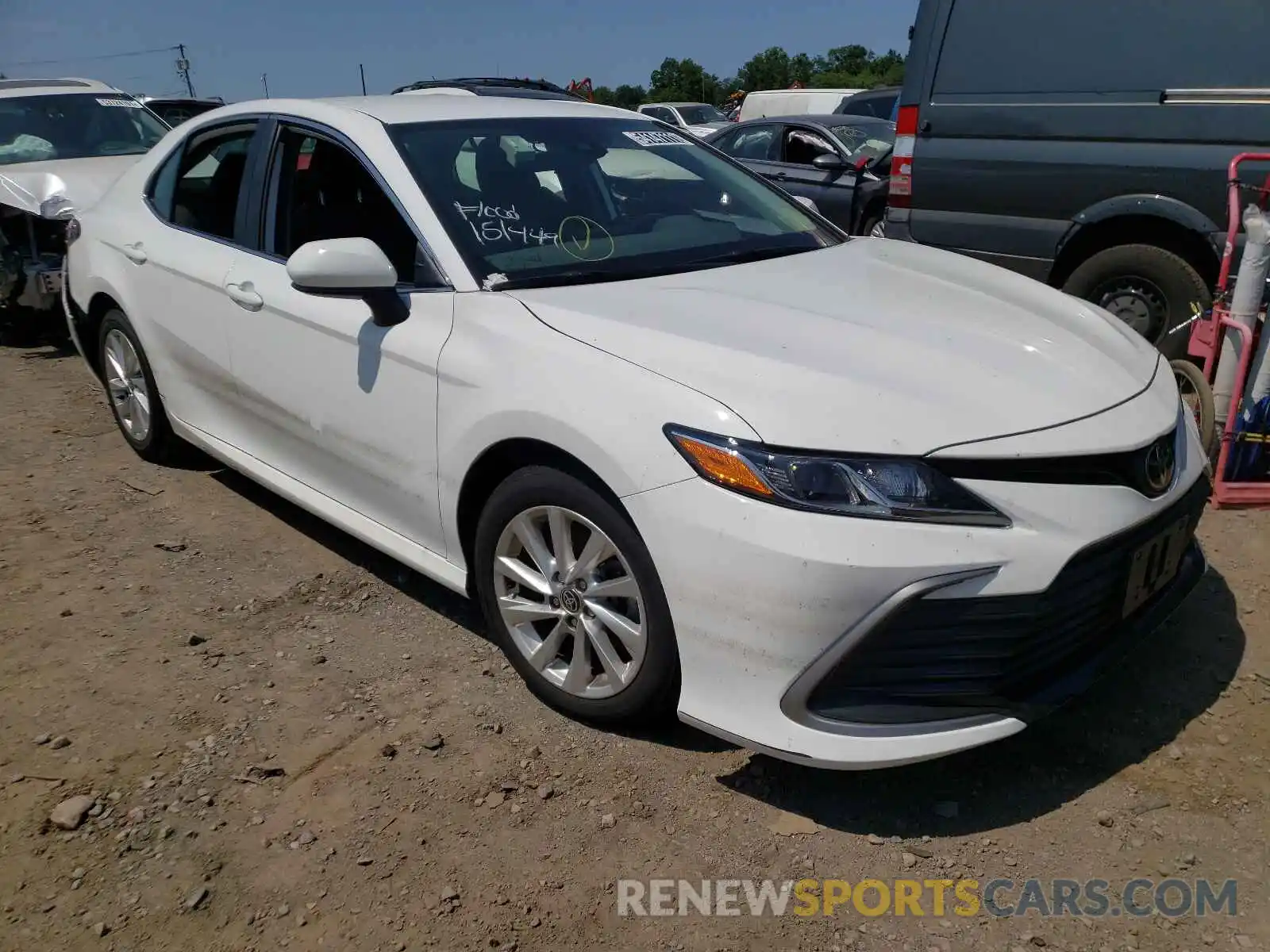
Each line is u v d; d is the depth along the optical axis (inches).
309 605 138.0
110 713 114.0
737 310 107.8
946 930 84.4
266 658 125.0
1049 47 209.0
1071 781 101.0
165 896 88.9
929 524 86.2
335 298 126.9
